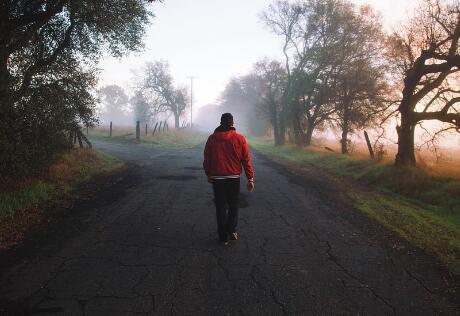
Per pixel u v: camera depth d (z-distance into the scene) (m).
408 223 7.35
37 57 9.77
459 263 5.23
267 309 3.72
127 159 16.11
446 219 8.01
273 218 7.29
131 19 10.90
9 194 7.50
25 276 4.33
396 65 17.16
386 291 4.25
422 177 11.26
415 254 5.55
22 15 8.74
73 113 10.82
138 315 3.53
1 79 8.08
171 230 6.25
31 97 9.04
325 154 20.03
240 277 4.47
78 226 6.32
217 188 5.54
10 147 7.84
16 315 3.48
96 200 8.23
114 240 5.67
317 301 3.94
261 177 12.77
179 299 3.87
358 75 21.78
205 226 6.53
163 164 14.91
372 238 6.26
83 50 11.31
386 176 12.49
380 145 17.39
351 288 4.29
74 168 11.40
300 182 12.05
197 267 4.73
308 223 7.04
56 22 10.27
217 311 3.65
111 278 4.34
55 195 8.36
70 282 4.20
